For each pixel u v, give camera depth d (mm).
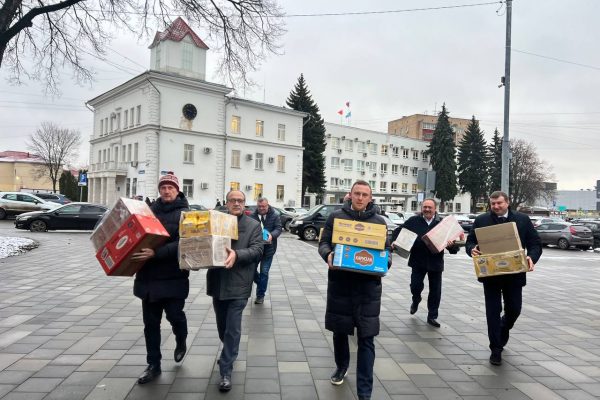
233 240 4031
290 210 32469
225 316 4188
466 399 3768
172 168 38312
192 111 39375
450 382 4137
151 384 3854
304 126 51594
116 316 6020
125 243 3521
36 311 6234
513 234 4570
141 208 3787
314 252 15344
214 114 41062
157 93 37438
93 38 13586
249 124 44094
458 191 62656
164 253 3770
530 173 63062
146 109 37688
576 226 23375
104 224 3701
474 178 60312
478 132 60719
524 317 6941
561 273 12883
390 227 18359
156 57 40375
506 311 4852
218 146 41344
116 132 42312
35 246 13805
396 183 66562
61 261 10938
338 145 59719
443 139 58031
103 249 3652
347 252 3602
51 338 5043
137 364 4293
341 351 3990
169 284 3879
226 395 3680
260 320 6188
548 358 4914
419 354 4934
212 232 3607
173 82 38094
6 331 5281
